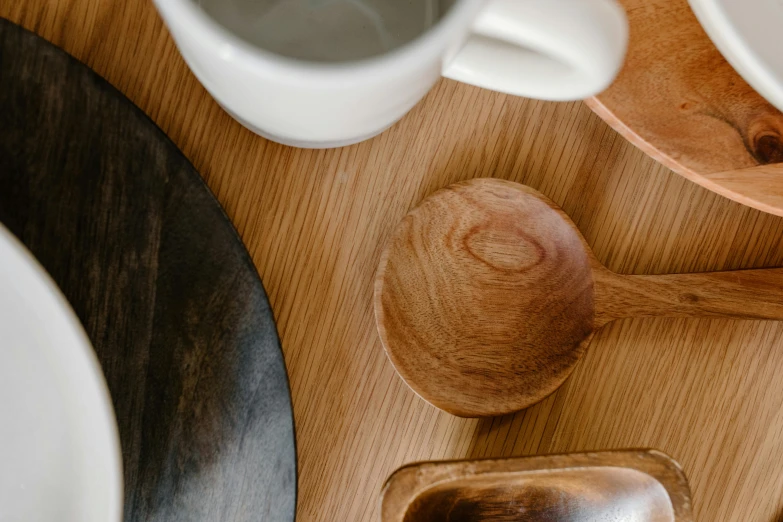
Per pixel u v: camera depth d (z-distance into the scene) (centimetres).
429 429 46
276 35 43
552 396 46
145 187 43
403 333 45
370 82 37
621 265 47
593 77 40
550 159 46
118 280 43
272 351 44
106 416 40
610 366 47
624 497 44
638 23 44
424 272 45
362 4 43
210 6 42
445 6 43
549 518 45
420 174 46
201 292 43
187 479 43
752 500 47
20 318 40
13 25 43
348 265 45
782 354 47
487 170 46
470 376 45
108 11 44
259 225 45
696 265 47
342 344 45
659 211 47
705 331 47
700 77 44
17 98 43
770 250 47
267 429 44
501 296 46
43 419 41
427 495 43
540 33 39
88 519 40
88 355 40
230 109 42
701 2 41
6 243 39
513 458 42
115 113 43
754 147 43
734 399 47
